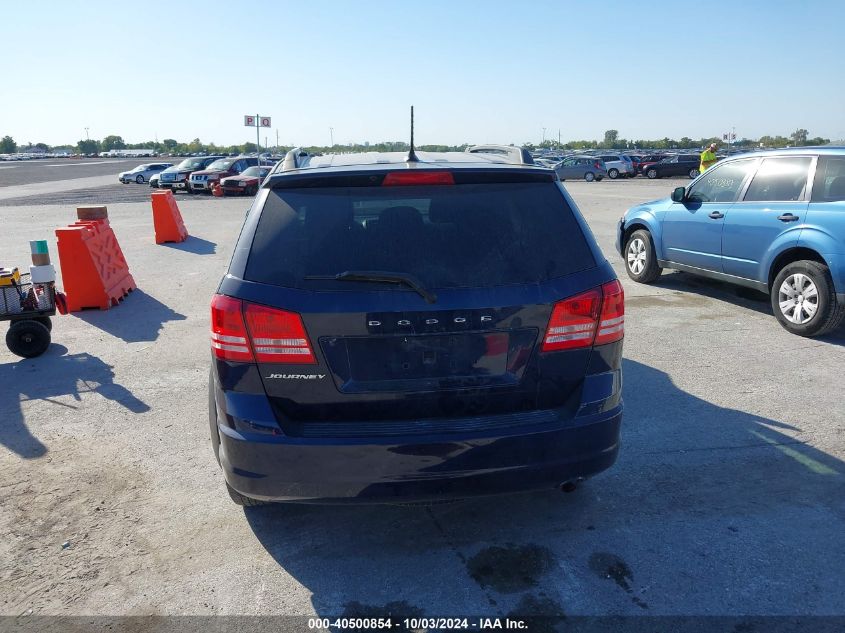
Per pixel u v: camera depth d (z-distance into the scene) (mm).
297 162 3287
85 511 3672
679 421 4648
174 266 10969
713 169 7961
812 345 6316
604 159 42438
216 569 3158
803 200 6609
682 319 7258
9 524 3553
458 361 2809
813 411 4793
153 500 3775
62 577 3113
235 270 2848
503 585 2998
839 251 6129
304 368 2762
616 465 4059
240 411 2818
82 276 8070
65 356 6406
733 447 4262
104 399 5285
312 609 2869
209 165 32906
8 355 6508
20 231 15711
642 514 3539
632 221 9133
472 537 3371
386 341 2762
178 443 4477
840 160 6398
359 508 3676
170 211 13453
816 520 3453
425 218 2891
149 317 7777
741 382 5367
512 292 2805
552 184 3084
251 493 2887
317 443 2758
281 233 2854
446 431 2803
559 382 2920
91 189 35594
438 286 2775
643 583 2990
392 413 2824
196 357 6297
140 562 3217
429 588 2988
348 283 2760
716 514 3523
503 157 3600
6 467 4180
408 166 3043
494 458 2826
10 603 2939
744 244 7207
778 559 3135
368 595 2949
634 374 5574
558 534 3375
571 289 2875
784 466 4016
